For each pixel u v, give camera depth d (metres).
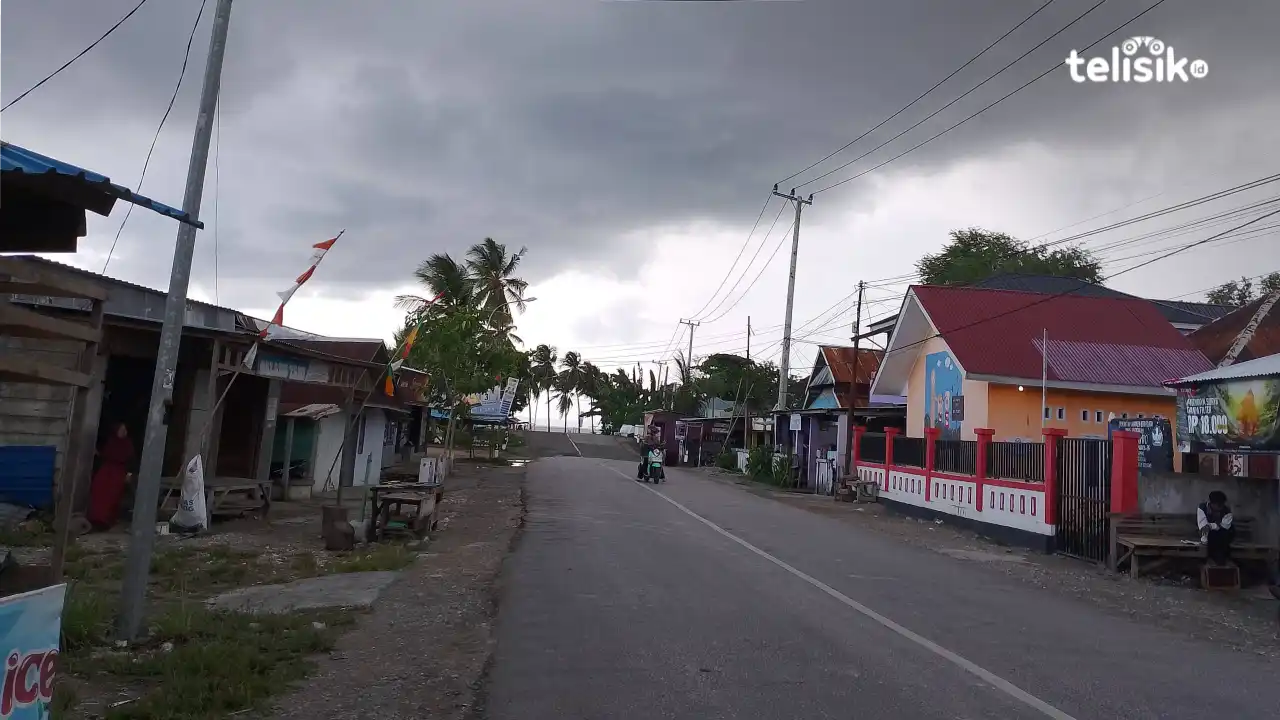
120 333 14.31
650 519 19.22
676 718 5.93
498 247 44.69
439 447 48.81
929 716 6.06
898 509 24.03
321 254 10.10
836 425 34.31
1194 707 6.57
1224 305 39.03
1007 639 8.70
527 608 9.48
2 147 5.04
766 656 7.61
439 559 12.96
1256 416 13.64
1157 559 13.65
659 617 9.15
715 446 54.66
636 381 105.81
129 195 5.37
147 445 7.53
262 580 10.67
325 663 7.11
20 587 5.19
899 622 9.29
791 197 36.91
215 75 7.90
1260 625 10.25
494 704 6.18
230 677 6.34
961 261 51.66
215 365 14.27
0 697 3.94
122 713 5.50
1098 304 27.42
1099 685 7.04
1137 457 14.51
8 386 13.43
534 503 22.02
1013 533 17.69
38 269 4.91
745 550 14.79
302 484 21.17
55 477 13.42
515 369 34.28
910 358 29.06
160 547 12.45
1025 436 23.55
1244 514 13.84
